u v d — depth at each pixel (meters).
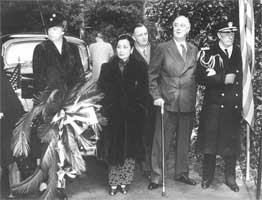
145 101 5.27
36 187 4.95
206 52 5.27
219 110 5.25
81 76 5.16
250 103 5.06
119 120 5.13
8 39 7.32
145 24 7.22
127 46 5.15
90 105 4.98
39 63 5.03
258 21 5.82
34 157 5.04
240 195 5.29
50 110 4.90
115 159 5.12
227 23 6.08
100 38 7.26
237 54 5.25
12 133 4.89
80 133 4.95
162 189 5.46
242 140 5.98
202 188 5.48
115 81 5.15
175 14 6.73
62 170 4.96
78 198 5.19
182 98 5.32
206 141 5.30
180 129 5.47
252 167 5.90
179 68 5.30
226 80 5.20
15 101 4.97
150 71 5.33
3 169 5.08
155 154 5.43
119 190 5.39
